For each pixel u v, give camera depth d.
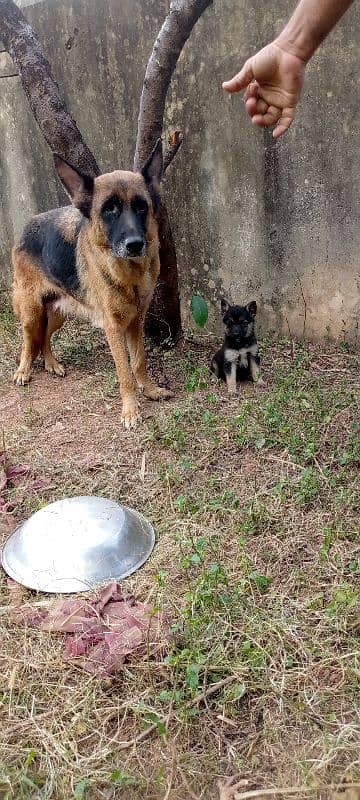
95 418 1.77
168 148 2.16
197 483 1.41
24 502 1.41
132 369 1.84
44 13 2.41
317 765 0.79
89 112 2.42
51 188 2.71
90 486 1.44
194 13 1.75
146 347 2.17
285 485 1.36
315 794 0.77
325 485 1.34
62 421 1.77
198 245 2.23
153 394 1.83
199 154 2.11
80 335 2.41
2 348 2.36
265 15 1.85
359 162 1.81
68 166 1.65
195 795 0.78
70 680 0.95
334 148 1.84
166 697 0.88
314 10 0.81
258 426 1.58
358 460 1.40
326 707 0.87
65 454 1.59
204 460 1.49
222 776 0.80
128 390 1.76
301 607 1.04
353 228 1.88
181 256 2.29
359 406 1.63
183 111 2.11
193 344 2.20
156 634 1.00
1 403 1.93
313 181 1.91
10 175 2.88
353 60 1.74
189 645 0.97
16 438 1.69
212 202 2.14
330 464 1.42
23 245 2.02
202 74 2.02
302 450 1.48
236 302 2.21
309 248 1.98
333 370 1.88
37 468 1.53
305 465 1.43
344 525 1.22
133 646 0.97
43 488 1.45
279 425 1.57
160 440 1.60
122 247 1.57
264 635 0.98
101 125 2.40
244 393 1.80
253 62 0.89
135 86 2.22
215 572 1.06
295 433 1.54
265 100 0.93
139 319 1.78
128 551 1.18
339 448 1.47
